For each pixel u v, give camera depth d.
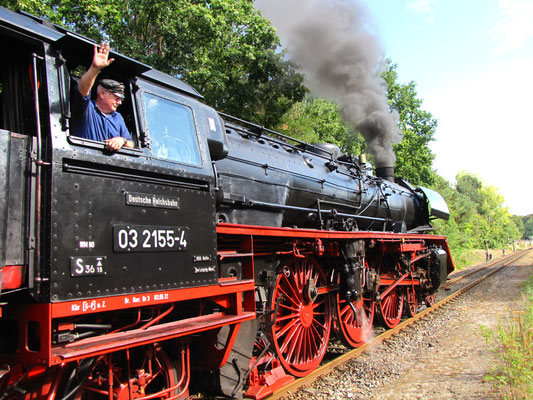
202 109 4.11
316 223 6.65
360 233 6.64
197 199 3.58
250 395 4.33
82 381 2.81
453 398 4.23
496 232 63.56
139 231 3.01
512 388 4.17
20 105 2.96
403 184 11.50
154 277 3.06
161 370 3.47
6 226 2.39
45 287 2.47
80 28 11.74
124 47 11.94
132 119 3.41
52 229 2.50
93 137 2.99
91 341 2.70
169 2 12.03
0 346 2.89
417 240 9.41
